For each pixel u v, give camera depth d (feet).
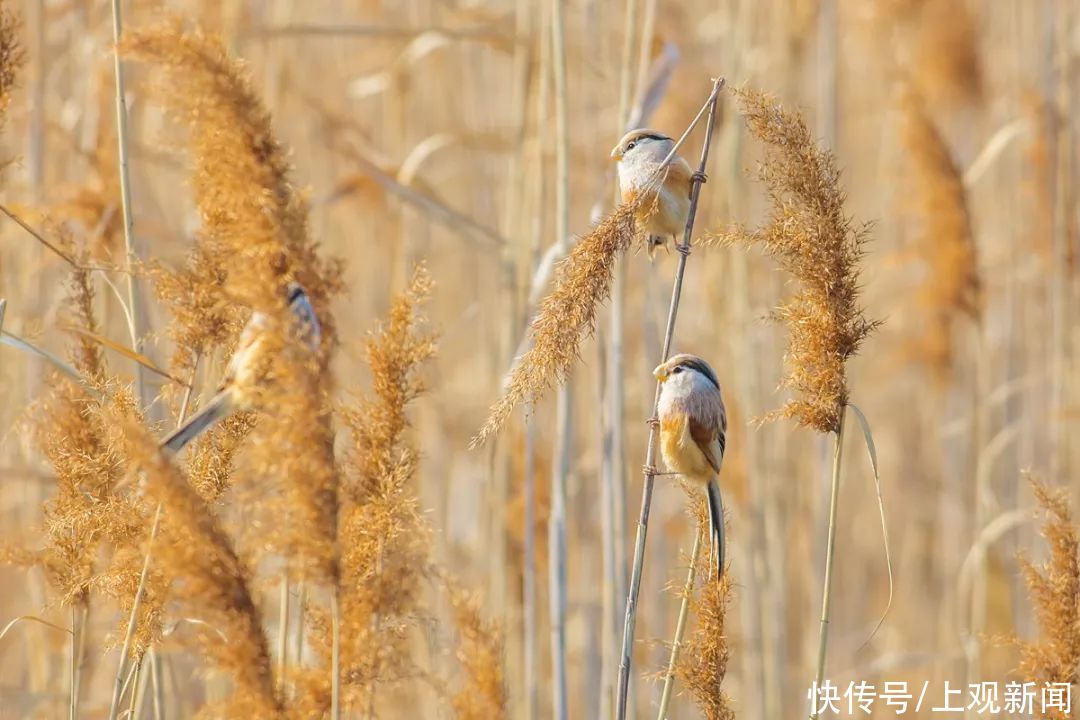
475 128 50.21
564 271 20.08
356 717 19.75
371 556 17.89
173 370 19.52
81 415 19.84
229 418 18.85
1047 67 43.57
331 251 47.03
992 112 55.31
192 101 16.07
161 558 15.90
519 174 38.75
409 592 18.39
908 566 50.96
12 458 32.71
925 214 44.04
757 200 42.39
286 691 18.01
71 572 19.72
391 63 49.62
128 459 18.85
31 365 32.24
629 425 43.01
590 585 42.39
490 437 38.17
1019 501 45.88
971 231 43.65
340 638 17.69
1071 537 23.22
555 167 40.68
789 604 47.67
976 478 45.62
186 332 19.40
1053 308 43.52
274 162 16.24
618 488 32.99
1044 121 43.50
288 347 15.90
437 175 51.52
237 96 16.07
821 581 42.52
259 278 16.01
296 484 15.85
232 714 16.30
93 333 21.02
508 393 19.71
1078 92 47.29
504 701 18.84
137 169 41.70
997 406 49.34
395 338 18.26
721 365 41.98
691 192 22.30
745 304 40.06
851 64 56.80
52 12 38.19
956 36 50.78
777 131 20.29
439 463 43.14
